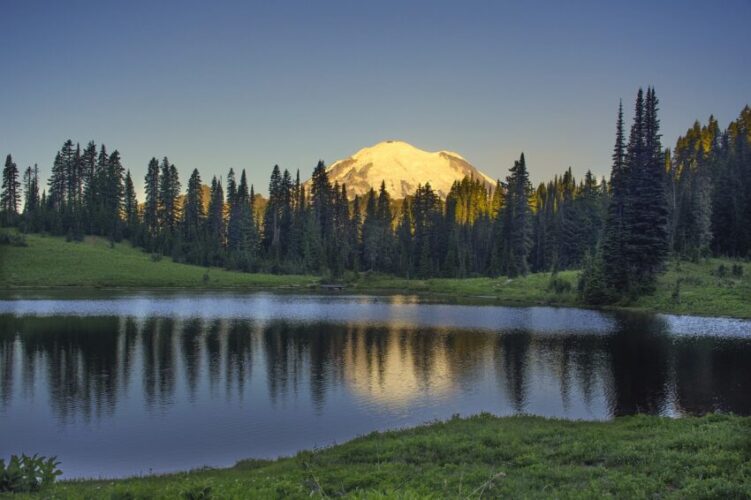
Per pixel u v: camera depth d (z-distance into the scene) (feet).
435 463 59.26
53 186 615.98
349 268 558.56
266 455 81.51
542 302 314.35
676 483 46.03
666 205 304.30
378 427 94.53
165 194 613.11
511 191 461.78
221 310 273.75
